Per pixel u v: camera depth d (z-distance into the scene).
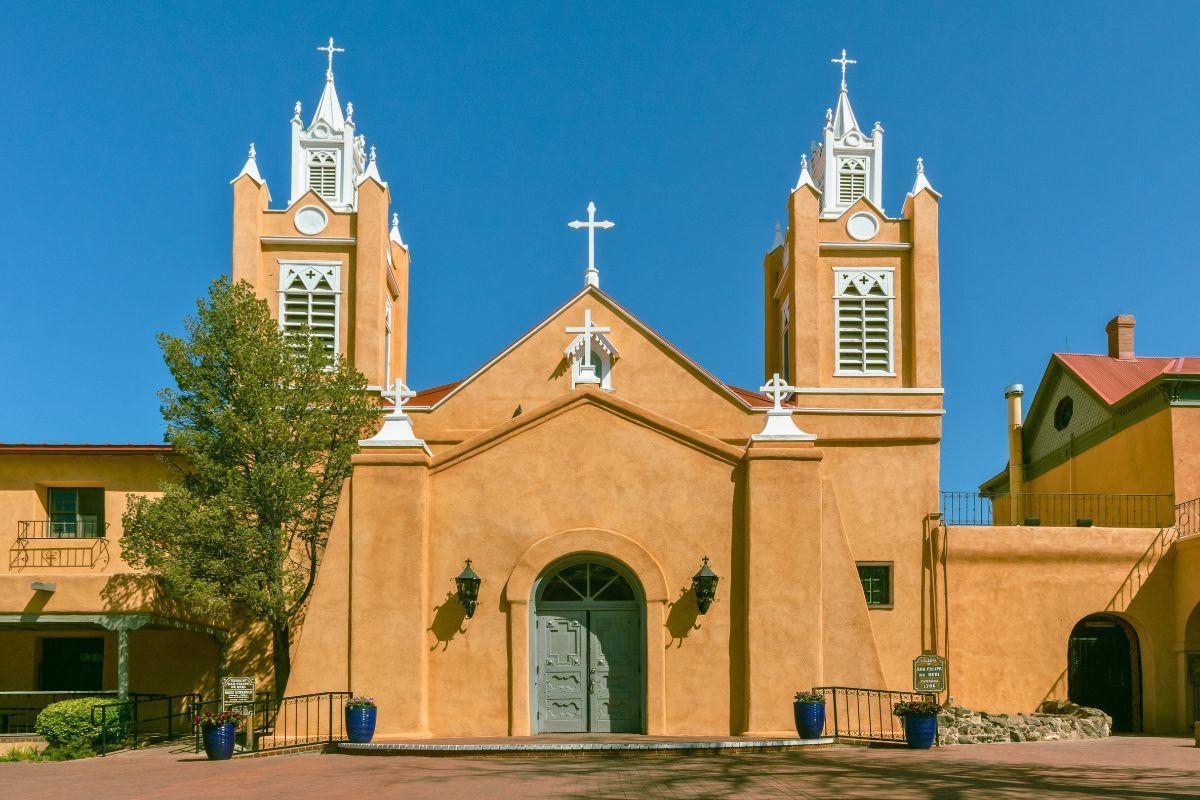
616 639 21.12
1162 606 27.67
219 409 24.70
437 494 21.27
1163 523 29.11
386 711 20.22
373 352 29.80
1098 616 29.02
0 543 28.39
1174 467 28.84
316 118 32.50
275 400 24.61
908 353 30.03
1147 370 35.78
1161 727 27.19
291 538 24.61
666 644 20.77
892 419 28.98
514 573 20.86
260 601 23.47
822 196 32.59
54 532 29.06
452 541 21.08
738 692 20.64
